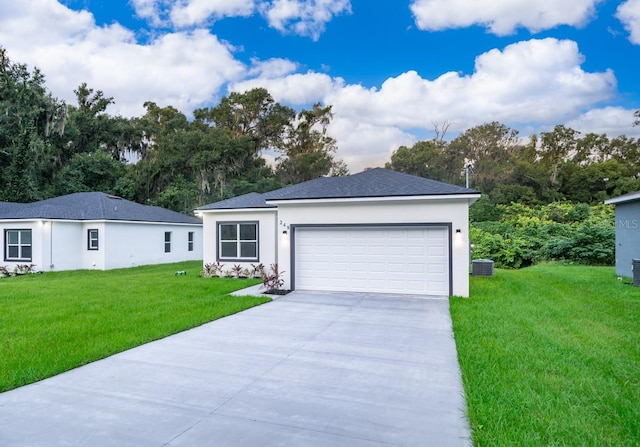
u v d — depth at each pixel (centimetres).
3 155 2567
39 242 1630
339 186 1117
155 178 3331
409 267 991
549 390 389
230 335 618
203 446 294
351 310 810
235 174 3788
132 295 979
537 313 746
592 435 305
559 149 5084
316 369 464
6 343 560
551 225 2031
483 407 351
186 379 431
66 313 761
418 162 4597
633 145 4878
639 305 817
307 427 324
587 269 1483
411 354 521
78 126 3291
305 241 1076
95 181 2984
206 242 1421
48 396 386
